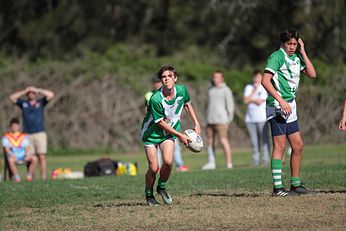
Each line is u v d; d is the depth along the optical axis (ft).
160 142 120.67
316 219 103.24
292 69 124.06
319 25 436.35
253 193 134.82
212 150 225.97
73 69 337.93
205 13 467.93
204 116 333.01
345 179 149.59
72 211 122.72
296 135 125.90
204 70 351.67
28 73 334.44
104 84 335.26
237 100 347.15
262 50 463.83
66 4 481.46
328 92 352.90
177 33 477.36
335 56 437.17
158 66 362.74
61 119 333.01
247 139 347.56
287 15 444.96
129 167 222.69
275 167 126.31
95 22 482.69
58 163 290.97
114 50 390.01
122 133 336.08
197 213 111.65
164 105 116.88
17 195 150.51
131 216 112.68
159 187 123.75
